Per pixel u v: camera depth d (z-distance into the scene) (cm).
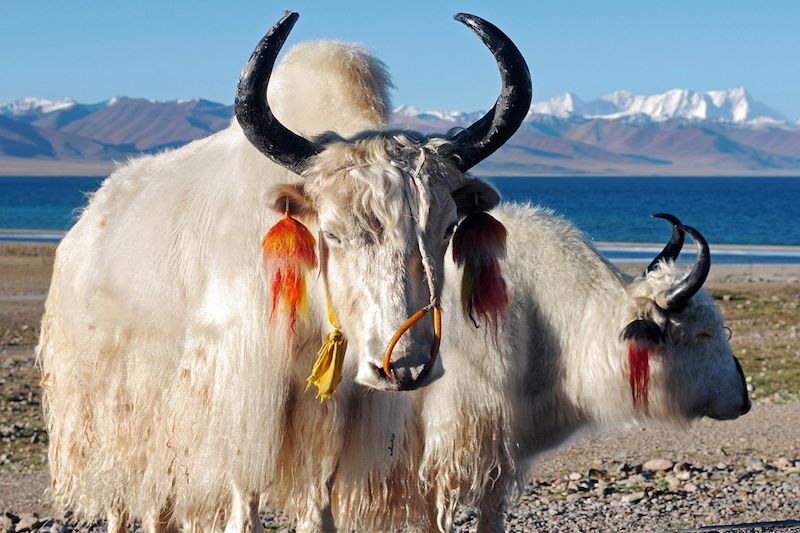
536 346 751
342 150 450
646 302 759
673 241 802
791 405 1412
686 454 1120
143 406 544
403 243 430
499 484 719
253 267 495
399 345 420
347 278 437
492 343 691
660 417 775
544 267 758
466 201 482
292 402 502
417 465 687
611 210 11781
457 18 485
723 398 780
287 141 461
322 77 545
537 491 951
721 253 5178
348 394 509
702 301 777
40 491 970
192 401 502
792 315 2444
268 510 870
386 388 424
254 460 489
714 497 909
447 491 692
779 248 5734
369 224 431
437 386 683
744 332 2167
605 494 934
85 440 621
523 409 743
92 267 618
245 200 510
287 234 459
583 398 756
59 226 7969
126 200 633
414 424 681
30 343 2058
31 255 4334
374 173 435
